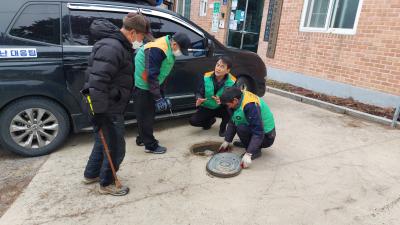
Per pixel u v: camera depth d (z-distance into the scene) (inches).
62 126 121.7
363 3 199.5
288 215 87.6
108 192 95.5
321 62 233.5
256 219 85.5
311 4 234.8
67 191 97.3
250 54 181.9
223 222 83.8
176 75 146.4
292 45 255.8
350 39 210.5
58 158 120.0
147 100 114.7
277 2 261.7
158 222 83.3
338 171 115.9
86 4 119.4
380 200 96.5
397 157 129.8
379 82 197.0
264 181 107.0
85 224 81.6
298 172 114.4
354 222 85.2
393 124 168.9
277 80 273.0
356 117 187.2
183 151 131.6
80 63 118.3
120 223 82.4
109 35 78.2
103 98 76.7
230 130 124.5
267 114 115.3
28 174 106.7
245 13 327.3
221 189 101.1
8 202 90.4
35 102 113.6
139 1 141.3
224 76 135.0
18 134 118.6
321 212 89.4
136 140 135.9
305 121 177.0
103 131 86.2
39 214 85.0
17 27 108.4
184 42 106.4
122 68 82.0
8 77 106.1
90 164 96.8
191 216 86.2
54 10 114.6
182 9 425.7
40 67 111.0
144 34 84.0
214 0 346.6
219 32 348.8
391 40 186.9
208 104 141.0
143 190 99.4
